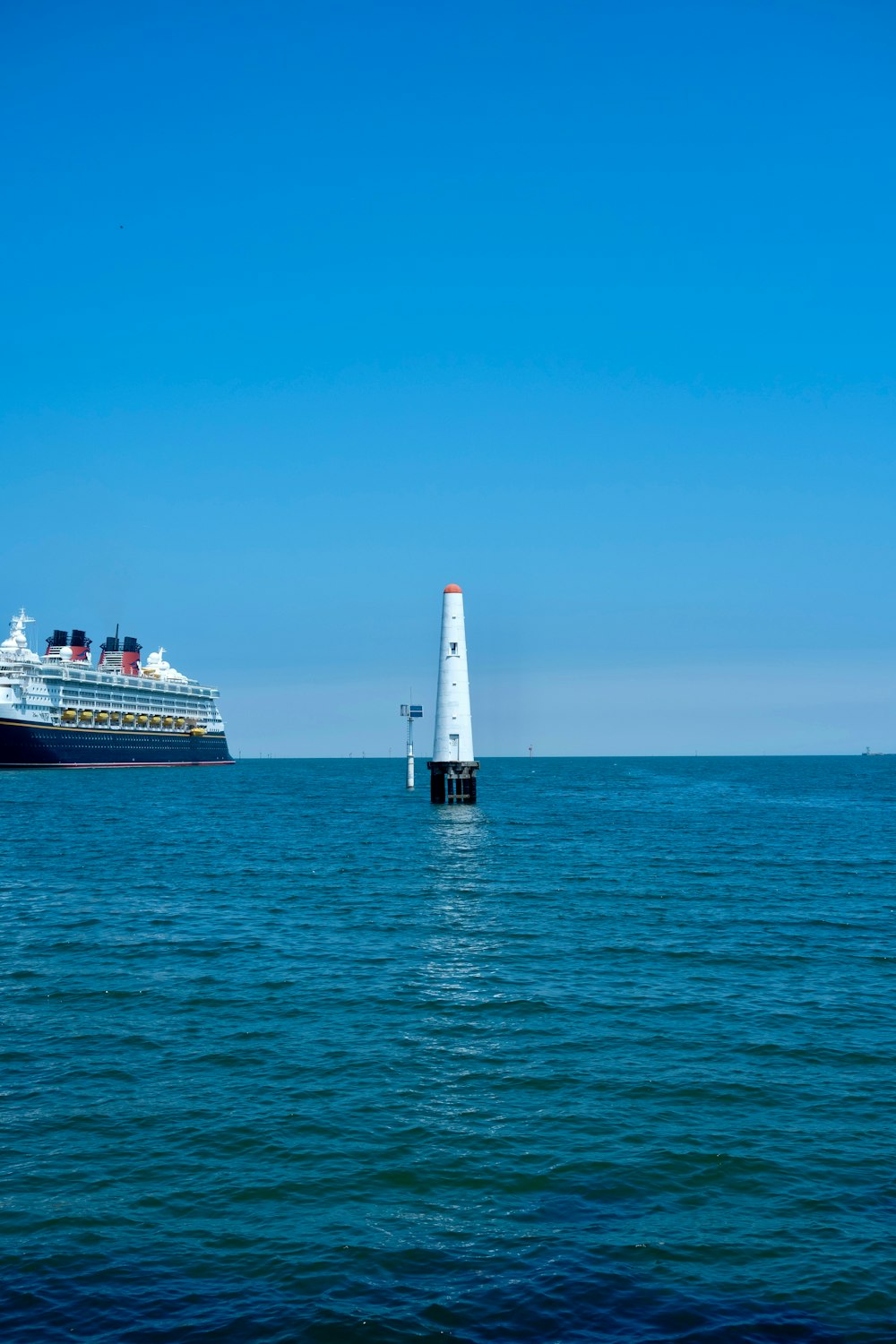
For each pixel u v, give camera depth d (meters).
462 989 35.03
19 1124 23.31
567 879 62.06
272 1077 26.38
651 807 134.00
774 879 61.84
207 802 140.38
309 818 112.44
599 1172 21.12
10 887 58.44
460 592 114.75
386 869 67.31
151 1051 28.39
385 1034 30.03
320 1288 17.14
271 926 46.44
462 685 115.56
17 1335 15.84
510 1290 17.12
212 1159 21.64
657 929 45.56
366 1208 19.72
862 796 165.62
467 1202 19.97
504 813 121.94
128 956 40.09
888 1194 20.16
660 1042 29.20
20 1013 31.94
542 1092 25.38
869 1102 24.64
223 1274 17.55
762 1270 17.69
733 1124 23.42
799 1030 30.23
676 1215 19.47
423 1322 16.27
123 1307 16.58
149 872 65.75
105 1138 22.64
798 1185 20.53
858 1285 17.23
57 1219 19.23
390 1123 23.50
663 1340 15.86
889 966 38.34
